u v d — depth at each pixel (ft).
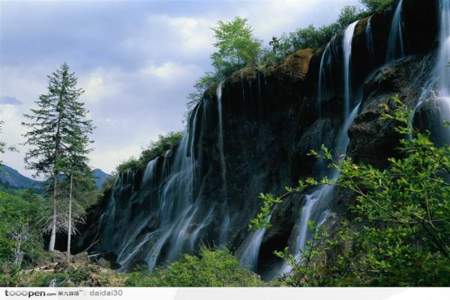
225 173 101.09
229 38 145.79
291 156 81.61
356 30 73.56
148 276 50.19
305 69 85.87
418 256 13.19
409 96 55.88
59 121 160.35
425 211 13.11
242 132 98.22
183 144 125.29
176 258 100.89
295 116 87.35
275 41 105.29
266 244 68.85
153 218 132.87
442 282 12.85
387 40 68.49
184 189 119.65
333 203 53.78
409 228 13.87
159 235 116.88
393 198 13.57
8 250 92.12
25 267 94.22
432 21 60.70
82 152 159.94
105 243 157.38
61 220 154.30
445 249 12.98
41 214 144.56
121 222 151.23
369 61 71.77
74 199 157.58
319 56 81.51
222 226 97.66
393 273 13.52
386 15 68.49
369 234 14.55
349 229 16.98
